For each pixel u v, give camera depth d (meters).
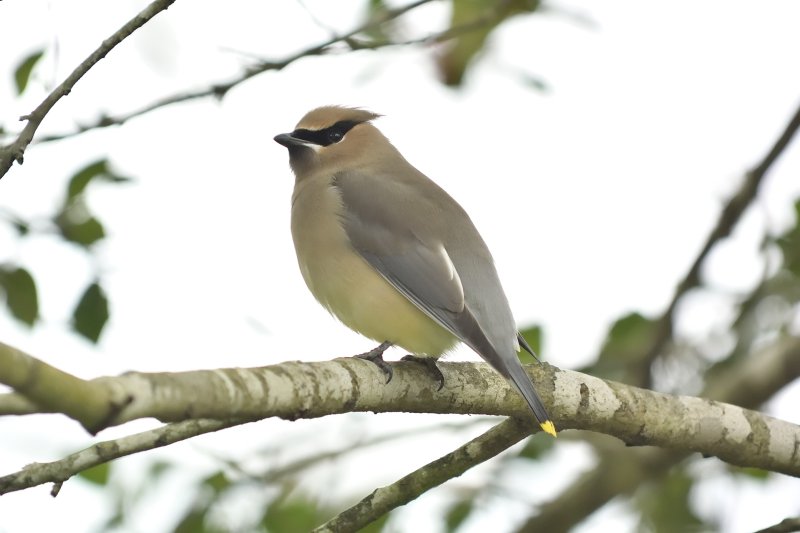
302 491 13.30
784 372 14.72
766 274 15.36
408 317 10.91
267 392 7.86
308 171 12.31
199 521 12.60
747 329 15.45
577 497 14.77
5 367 5.95
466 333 10.34
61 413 6.24
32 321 11.27
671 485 14.69
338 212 11.38
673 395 10.20
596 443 15.27
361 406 8.85
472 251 11.20
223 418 7.50
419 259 10.95
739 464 10.35
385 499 9.63
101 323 11.48
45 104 8.92
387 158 12.37
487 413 9.65
